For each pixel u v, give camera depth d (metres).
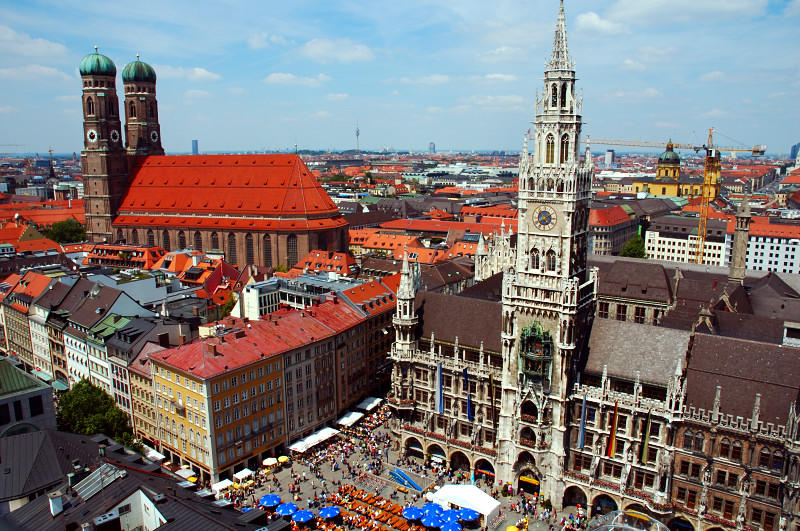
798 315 130.88
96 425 103.25
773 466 80.81
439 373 109.88
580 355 99.31
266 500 96.12
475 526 95.62
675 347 93.44
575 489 98.56
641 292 142.88
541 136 94.25
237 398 106.94
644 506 89.50
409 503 100.75
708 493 85.81
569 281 92.44
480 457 106.00
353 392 134.38
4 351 174.75
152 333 124.25
